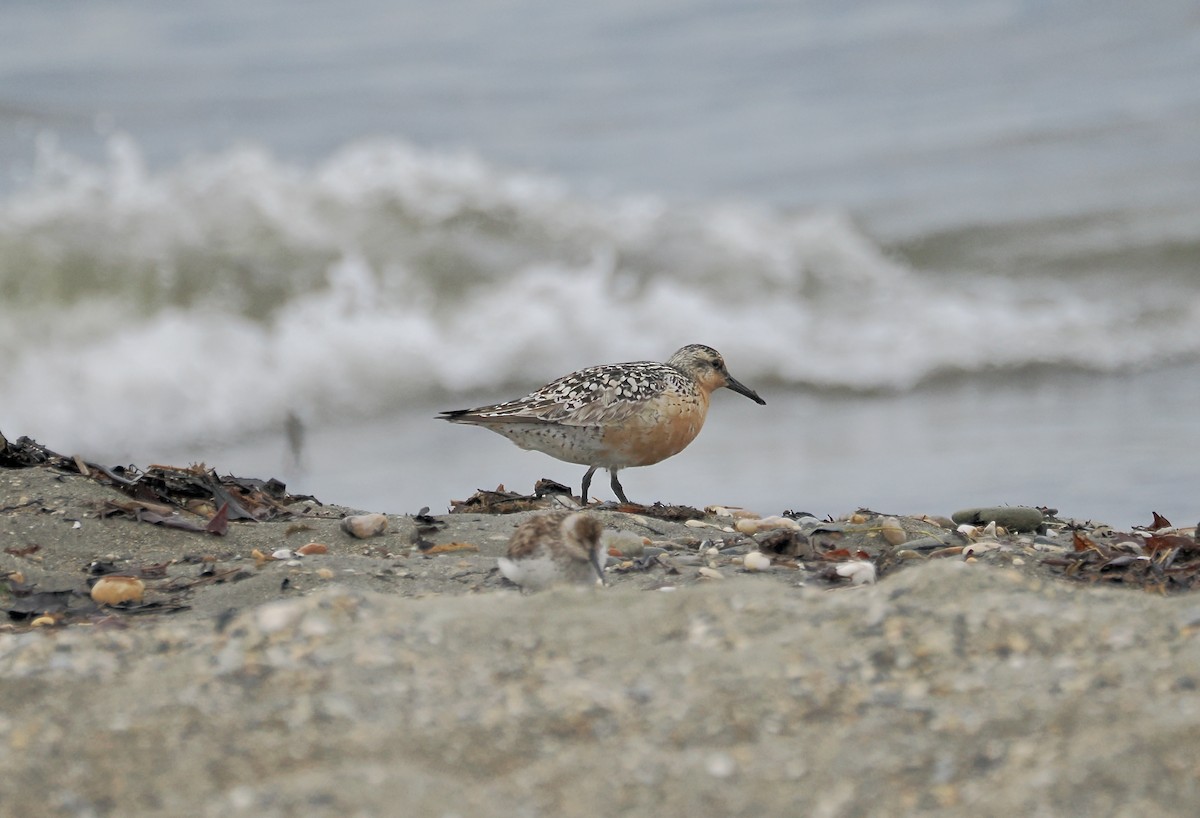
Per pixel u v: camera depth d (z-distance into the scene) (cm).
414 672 576
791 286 2273
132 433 1934
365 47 3541
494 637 605
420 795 494
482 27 3700
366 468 1628
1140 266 2306
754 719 542
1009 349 2039
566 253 2281
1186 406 1766
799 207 2550
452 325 2133
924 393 1944
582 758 519
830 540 946
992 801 483
